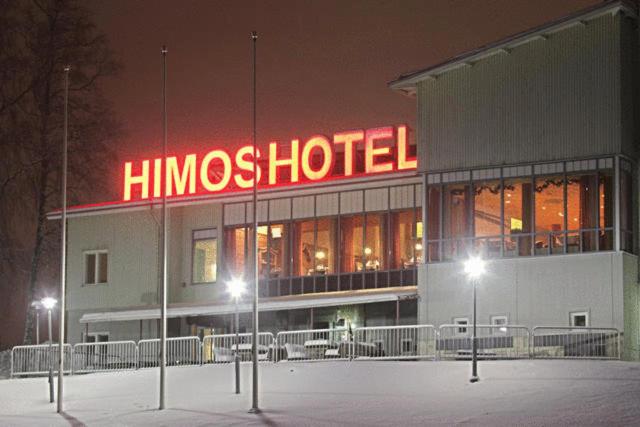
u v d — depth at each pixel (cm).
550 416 2258
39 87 5550
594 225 3716
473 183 3966
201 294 4750
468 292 3903
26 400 3312
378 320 4288
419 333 3712
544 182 3834
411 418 2364
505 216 3888
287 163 4609
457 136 4016
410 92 4241
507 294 3831
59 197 5512
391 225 4322
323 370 3319
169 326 4844
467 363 3203
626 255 3669
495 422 2233
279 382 3177
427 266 4006
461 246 3956
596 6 3744
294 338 3881
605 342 3481
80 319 4838
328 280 4444
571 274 3719
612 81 3738
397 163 4331
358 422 2362
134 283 4912
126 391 3334
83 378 3800
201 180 4797
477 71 4000
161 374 2884
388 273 4294
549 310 3741
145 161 4984
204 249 4791
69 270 5131
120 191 5059
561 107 3819
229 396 2984
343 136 4491
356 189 4422
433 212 4034
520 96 3903
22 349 4391
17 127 5488
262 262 4622
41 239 5381
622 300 3612
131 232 4975
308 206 4547
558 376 2836
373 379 3052
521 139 3881
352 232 4422
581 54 3800
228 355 3956
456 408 2456
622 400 2395
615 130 3709
